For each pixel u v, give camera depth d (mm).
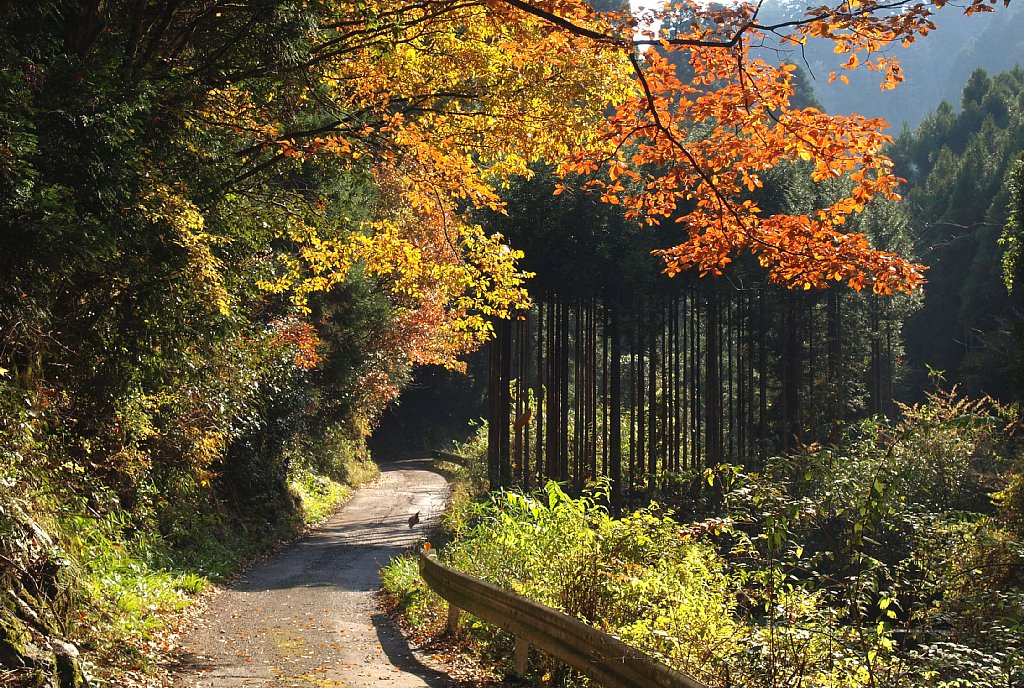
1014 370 27641
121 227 10891
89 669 7871
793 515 8562
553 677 8836
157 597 12656
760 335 36969
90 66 10219
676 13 10234
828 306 42312
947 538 12016
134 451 14602
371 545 24875
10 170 8891
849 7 8672
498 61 15102
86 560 10938
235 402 18531
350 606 14836
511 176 29391
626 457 34688
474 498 29828
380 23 14523
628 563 9805
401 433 77562
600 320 33875
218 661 9719
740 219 10562
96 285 12031
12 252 9812
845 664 7336
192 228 12719
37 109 9242
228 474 24719
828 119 9781
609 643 7234
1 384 9695
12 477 9039
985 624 9188
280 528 26031
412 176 17297
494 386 32406
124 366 12688
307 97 16859
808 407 41156
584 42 10789
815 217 33469
